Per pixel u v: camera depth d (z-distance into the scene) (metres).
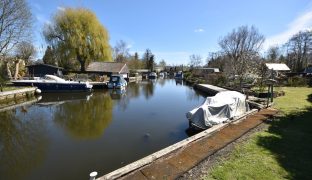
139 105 19.03
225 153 6.51
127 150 8.61
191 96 25.50
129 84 42.72
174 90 32.56
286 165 5.62
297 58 54.53
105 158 7.88
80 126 12.06
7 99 18.52
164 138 10.03
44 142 9.51
